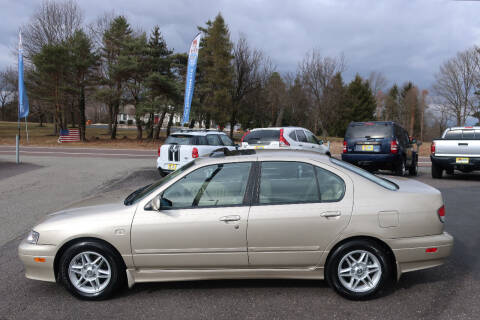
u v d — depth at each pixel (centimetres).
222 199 370
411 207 359
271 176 373
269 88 4422
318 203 361
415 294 372
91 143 3064
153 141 3350
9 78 5691
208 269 367
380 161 1126
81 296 364
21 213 726
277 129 1170
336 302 355
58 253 368
